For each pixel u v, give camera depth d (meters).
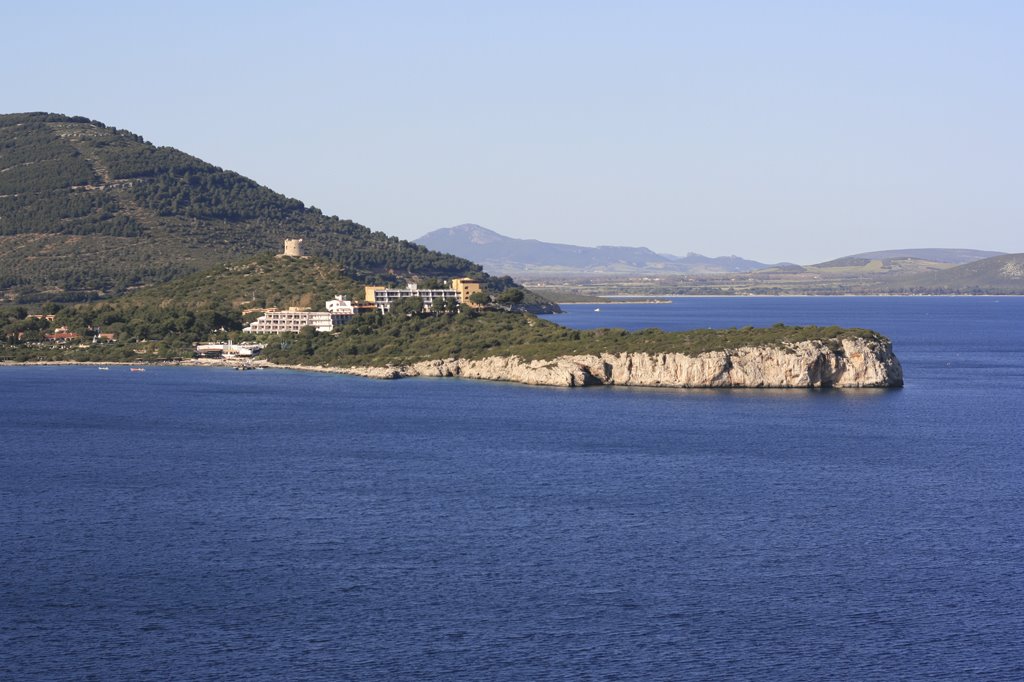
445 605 135.25
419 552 155.88
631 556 154.25
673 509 180.38
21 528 167.75
